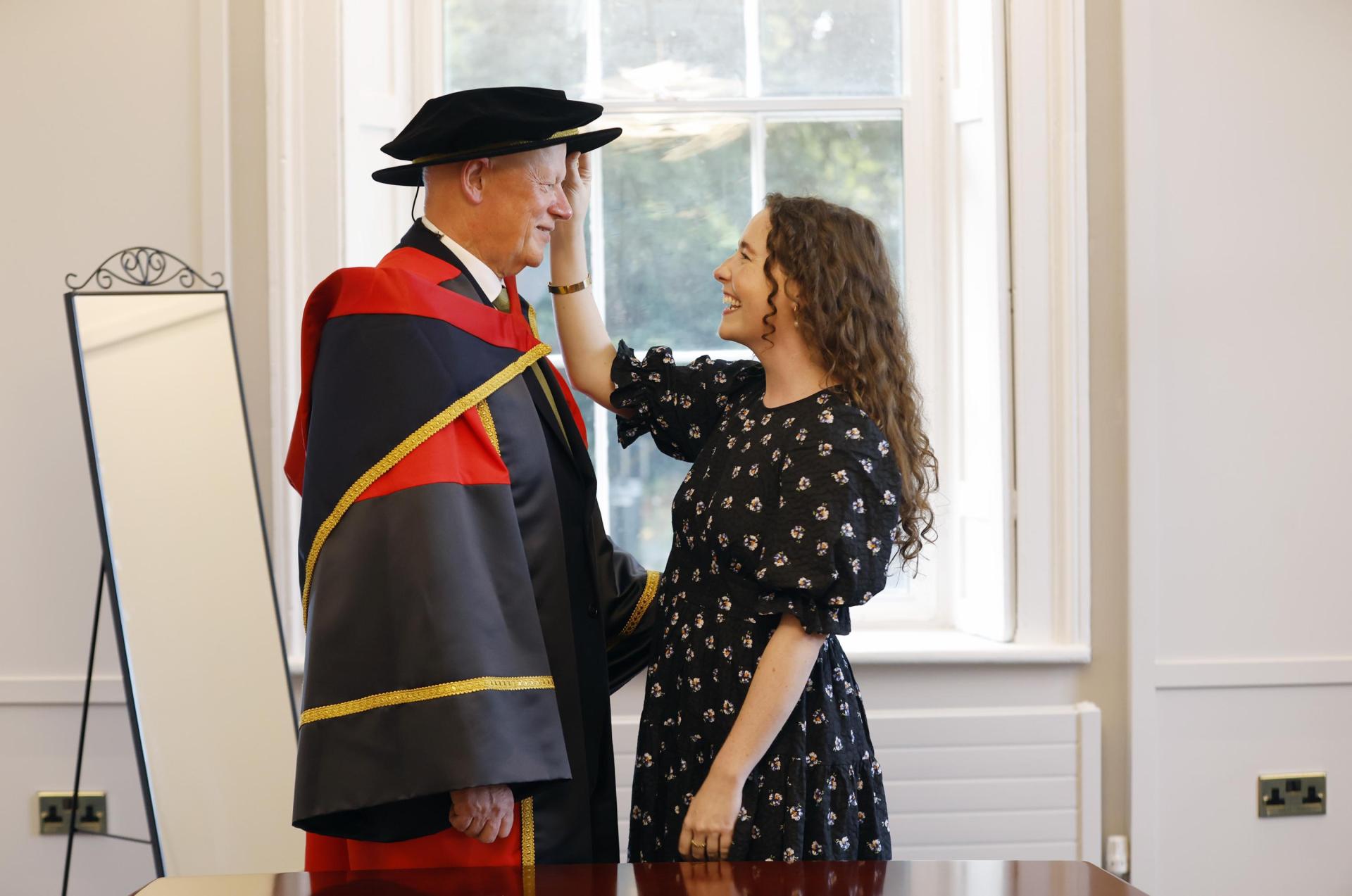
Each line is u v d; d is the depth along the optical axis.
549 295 2.93
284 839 2.39
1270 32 2.65
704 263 2.91
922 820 2.65
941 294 2.90
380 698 1.46
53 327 2.56
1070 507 2.65
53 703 2.57
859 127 2.91
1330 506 2.70
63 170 2.55
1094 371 2.67
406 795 1.42
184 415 2.41
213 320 2.45
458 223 1.73
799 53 2.91
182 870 2.33
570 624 1.70
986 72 2.68
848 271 1.65
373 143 2.68
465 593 1.48
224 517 2.41
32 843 2.59
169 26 2.54
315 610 1.52
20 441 2.57
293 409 2.55
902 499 1.69
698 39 2.90
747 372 1.85
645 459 2.92
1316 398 2.69
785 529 1.55
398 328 1.57
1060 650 2.64
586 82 2.89
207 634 2.39
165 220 2.56
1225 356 2.68
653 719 1.69
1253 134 2.66
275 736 2.40
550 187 1.75
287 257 2.54
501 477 1.59
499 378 1.67
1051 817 2.67
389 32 2.74
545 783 1.51
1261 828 2.71
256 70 2.55
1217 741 2.69
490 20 2.87
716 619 1.63
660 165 2.90
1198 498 2.68
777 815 1.58
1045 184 2.64
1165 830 2.69
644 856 1.67
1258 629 2.69
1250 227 2.67
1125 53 2.62
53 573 2.58
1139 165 2.63
